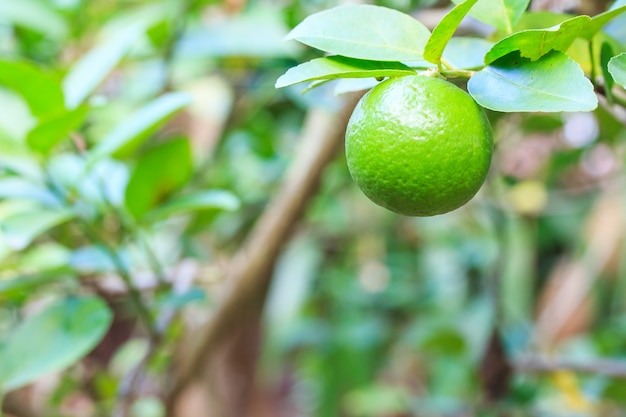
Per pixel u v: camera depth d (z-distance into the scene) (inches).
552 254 60.1
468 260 48.0
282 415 61.7
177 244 27.7
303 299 51.1
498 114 21.0
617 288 47.7
